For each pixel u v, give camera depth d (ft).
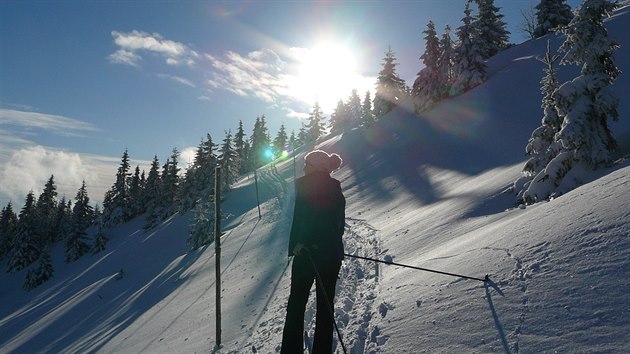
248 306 39.42
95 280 184.44
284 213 139.13
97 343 66.13
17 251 264.31
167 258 170.81
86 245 274.16
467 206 50.26
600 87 46.83
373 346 15.12
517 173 60.08
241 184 280.92
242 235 126.31
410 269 24.38
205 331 37.06
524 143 95.30
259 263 67.97
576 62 49.75
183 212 245.86
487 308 13.32
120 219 314.96
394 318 16.61
